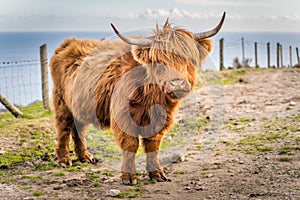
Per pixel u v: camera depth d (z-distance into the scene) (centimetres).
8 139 1012
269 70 2662
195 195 613
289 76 2283
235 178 684
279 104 1401
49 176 752
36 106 1508
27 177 745
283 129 1008
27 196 639
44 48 1376
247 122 1142
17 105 1513
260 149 852
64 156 825
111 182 700
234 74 2455
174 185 670
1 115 1364
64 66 814
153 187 663
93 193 644
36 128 1112
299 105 1349
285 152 808
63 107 824
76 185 688
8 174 771
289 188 609
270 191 602
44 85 1391
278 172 695
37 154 901
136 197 616
